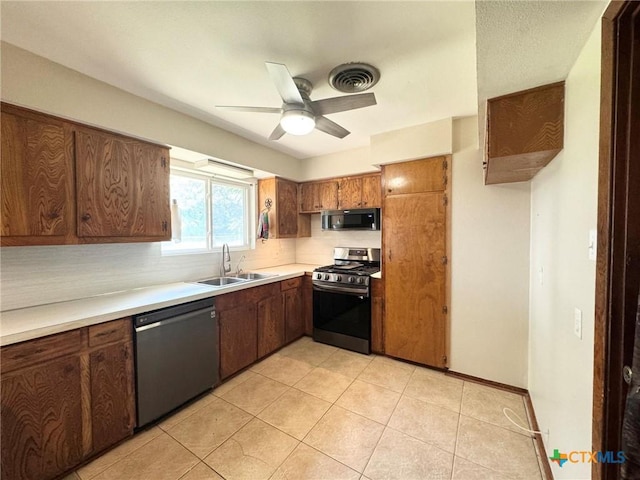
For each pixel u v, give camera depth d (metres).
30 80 1.51
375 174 3.21
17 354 1.35
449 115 2.36
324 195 3.61
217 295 2.38
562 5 0.87
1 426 1.31
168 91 1.92
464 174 2.44
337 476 1.52
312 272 3.40
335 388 2.36
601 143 0.89
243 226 3.54
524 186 2.21
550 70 1.22
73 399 1.53
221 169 2.83
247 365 2.71
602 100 0.88
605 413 0.89
